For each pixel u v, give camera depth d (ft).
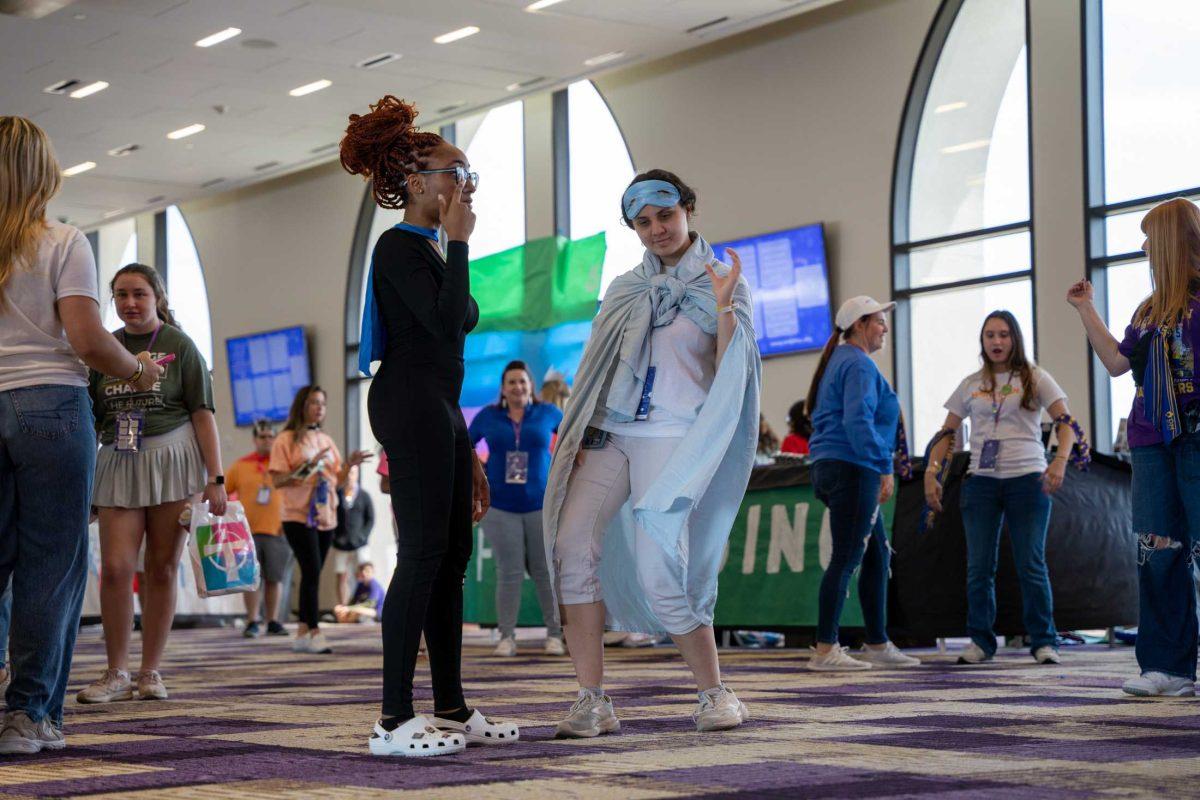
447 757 9.18
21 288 9.75
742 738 9.98
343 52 38.60
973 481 19.98
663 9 35.60
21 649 9.80
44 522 9.76
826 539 23.63
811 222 38.73
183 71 40.09
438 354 9.54
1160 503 13.26
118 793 7.75
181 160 50.24
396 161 9.61
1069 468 22.56
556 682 16.57
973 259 35.91
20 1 33.91
